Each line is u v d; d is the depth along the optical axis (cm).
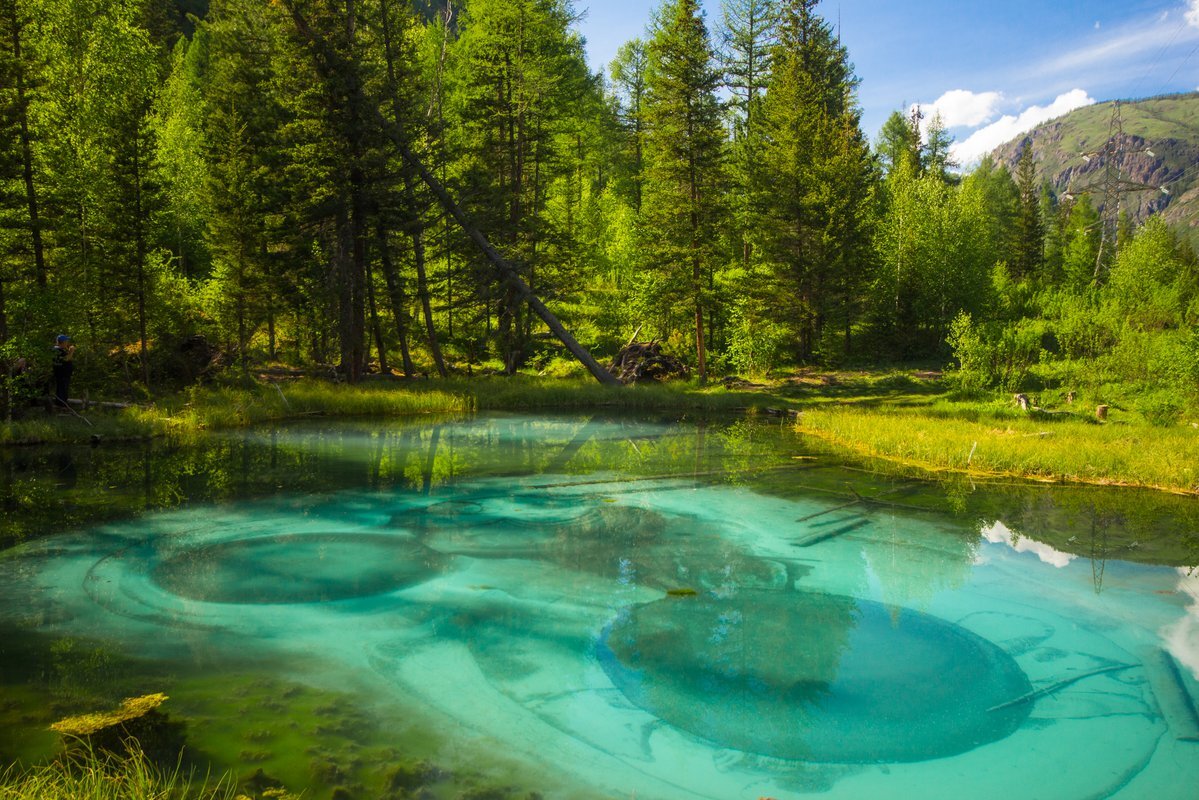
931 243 3409
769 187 3170
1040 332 2602
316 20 2241
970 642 539
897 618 586
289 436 1575
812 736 412
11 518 860
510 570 694
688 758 388
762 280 3086
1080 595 638
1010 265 6266
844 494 1038
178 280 2555
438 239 2673
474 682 468
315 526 845
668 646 529
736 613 594
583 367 3103
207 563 703
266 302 2531
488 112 2794
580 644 531
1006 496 1035
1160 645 536
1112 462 1174
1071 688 471
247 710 421
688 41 2739
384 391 2186
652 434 1695
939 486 1103
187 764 359
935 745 404
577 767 375
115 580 650
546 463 1283
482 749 388
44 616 566
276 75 2608
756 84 3928
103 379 1978
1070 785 366
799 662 504
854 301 3145
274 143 2675
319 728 402
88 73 2723
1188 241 6631
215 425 1686
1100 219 6322
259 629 548
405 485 1077
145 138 2020
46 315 1734
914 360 3234
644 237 2925
